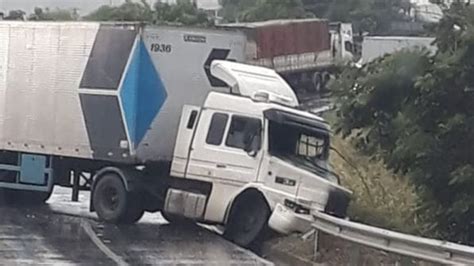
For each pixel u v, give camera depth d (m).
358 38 73.25
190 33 21.84
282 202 19.33
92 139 22.20
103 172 21.84
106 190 21.80
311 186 19.42
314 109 43.22
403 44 25.02
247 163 19.78
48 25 23.23
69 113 22.72
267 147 19.59
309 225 18.56
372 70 20.11
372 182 23.06
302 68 55.41
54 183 23.77
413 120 19.19
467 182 18.34
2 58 24.16
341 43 62.66
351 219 20.84
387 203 21.88
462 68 18.61
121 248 18.03
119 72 21.64
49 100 23.19
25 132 23.75
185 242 19.23
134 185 21.45
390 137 19.84
